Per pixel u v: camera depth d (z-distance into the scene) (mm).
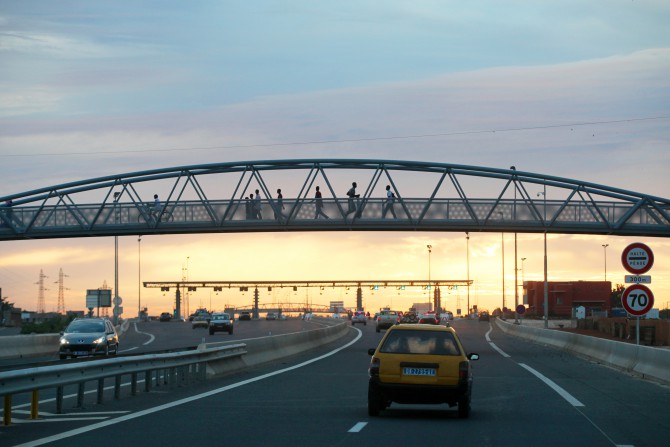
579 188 54719
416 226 54562
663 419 18719
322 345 57938
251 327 109125
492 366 37375
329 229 54750
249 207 55062
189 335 81875
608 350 39031
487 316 154000
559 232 55250
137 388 26734
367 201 54250
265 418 18500
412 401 18875
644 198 54719
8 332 92312
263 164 54094
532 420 18562
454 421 18375
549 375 32094
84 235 55156
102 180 54906
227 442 14891
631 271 27953
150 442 14820
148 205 55062
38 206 55375
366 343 63500
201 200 54531
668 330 55781
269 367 36719
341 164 54156
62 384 18594
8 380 16266
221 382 28406
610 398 23453
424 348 19078
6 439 15109
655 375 29578
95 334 43531
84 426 16984
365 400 22688
